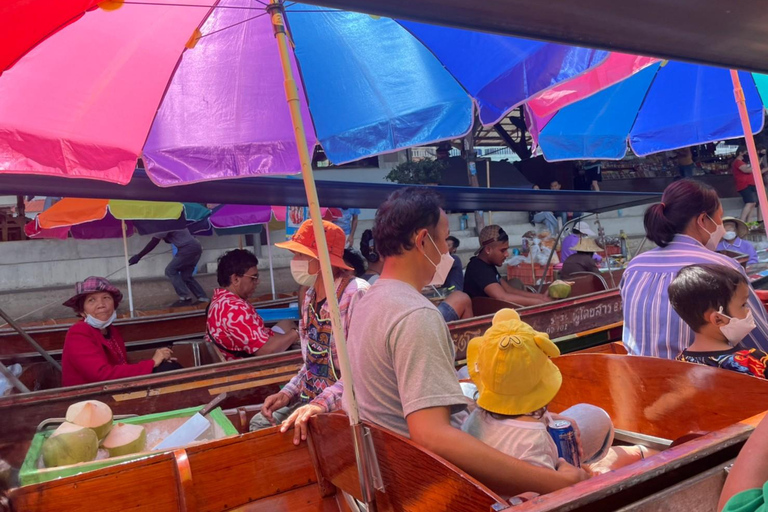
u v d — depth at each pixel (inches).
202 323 252.2
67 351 141.6
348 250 149.7
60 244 369.1
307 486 81.3
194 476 75.1
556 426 62.6
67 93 120.7
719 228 103.4
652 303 99.9
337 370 98.9
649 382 90.2
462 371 113.7
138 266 370.9
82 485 72.4
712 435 54.6
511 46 125.3
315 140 158.4
